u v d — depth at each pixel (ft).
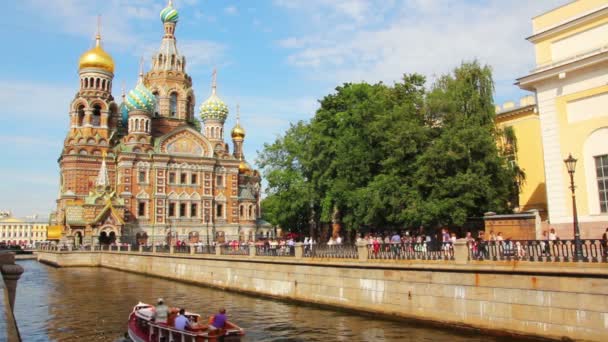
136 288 152.05
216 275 149.79
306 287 112.98
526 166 146.41
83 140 291.79
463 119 123.44
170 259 180.55
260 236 324.60
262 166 203.00
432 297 85.97
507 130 140.56
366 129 137.59
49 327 96.32
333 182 149.48
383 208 123.44
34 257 329.52
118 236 261.85
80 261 245.65
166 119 317.83
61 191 301.02
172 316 80.64
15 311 113.09
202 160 292.40
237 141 361.10
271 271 124.98
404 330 83.61
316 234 197.77
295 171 191.42
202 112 324.19
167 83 325.21
